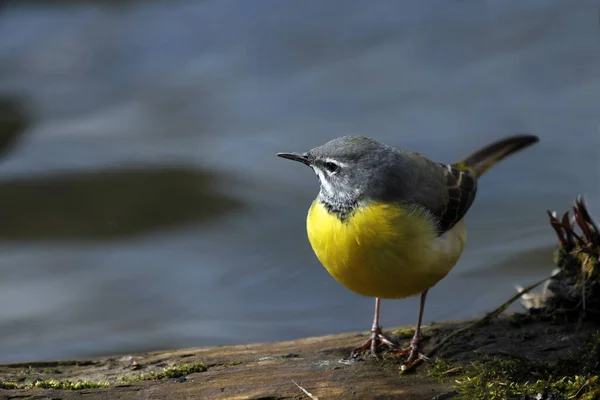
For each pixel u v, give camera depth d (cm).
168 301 1409
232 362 915
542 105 1891
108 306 1412
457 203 975
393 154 931
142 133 2002
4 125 2030
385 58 2156
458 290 1380
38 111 2091
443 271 917
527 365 850
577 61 2034
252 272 1503
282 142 1898
